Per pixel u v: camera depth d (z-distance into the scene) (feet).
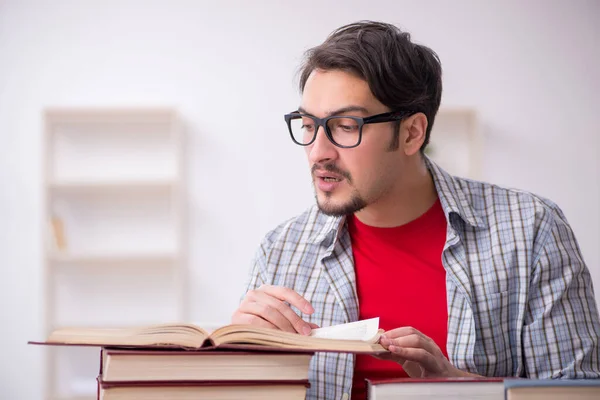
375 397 2.52
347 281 4.30
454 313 4.09
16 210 12.84
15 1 12.99
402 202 4.28
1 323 12.71
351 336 3.41
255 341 2.68
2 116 12.90
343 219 4.43
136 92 12.93
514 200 4.35
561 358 3.91
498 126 12.69
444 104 12.73
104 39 12.99
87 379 12.59
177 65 12.96
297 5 12.94
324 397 4.10
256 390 2.58
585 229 12.55
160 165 12.87
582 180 12.61
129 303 12.76
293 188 12.81
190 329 2.82
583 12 12.75
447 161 12.53
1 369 12.64
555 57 12.73
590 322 4.05
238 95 12.92
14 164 12.88
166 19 13.01
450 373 3.39
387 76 3.92
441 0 12.82
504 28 12.79
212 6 13.00
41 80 12.94
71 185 12.20
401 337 3.37
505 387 2.37
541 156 12.64
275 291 3.78
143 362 2.52
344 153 3.91
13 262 12.78
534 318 4.04
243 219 12.78
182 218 12.71
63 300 12.71
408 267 4.30
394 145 4.02
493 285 4.10
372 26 4.16
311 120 4.03
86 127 12.85
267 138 12.87
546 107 12.70
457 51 12.78
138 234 12.78
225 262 12.74
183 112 12.89
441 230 4.37
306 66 4.20
